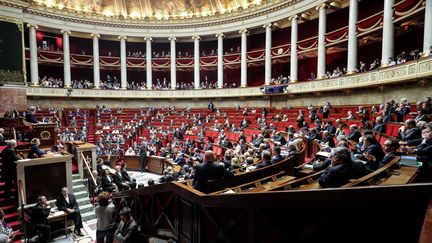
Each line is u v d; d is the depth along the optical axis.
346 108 16.94
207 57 29.48
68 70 27.33
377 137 8.41
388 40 14.83
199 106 29.66
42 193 9.33
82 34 29.22
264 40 28.70
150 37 30.00
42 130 12.88
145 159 17.47
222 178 4.34
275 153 6.58
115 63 29.86
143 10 29.78
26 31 26.20
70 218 8.76
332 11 22.59
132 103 30.39
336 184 3.35
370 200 1.92
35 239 7.65
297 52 22.75
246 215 2.66
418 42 16.17
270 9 24.25
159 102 30.72
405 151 5.54
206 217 3.12
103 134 21.55
